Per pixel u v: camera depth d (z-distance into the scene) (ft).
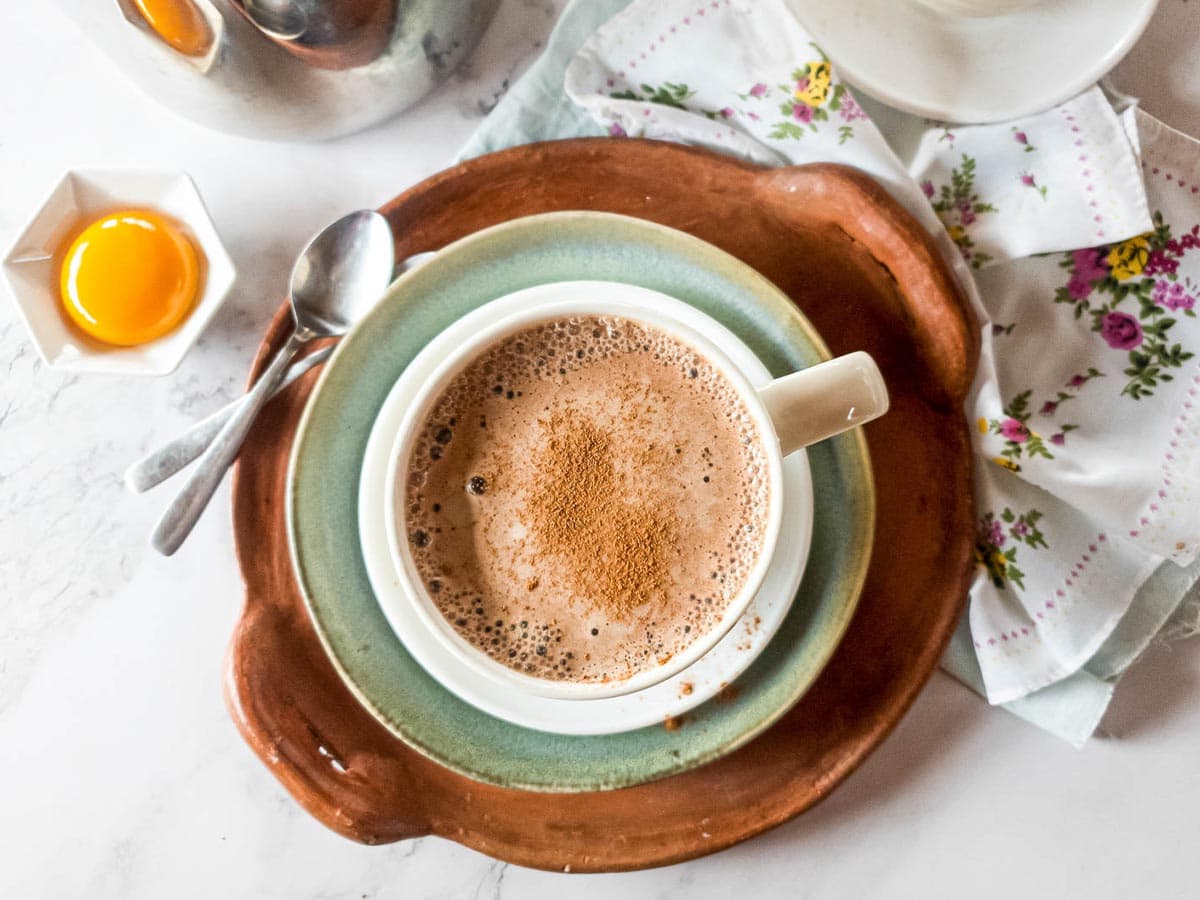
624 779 1.28
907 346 1.36
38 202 1.48
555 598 1.27
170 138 1.47
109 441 1.48
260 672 1.31
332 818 1.30
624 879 1.47
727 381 1.27
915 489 1.36
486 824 1.33
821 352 1.27
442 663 1.26
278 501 1.35
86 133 1.47
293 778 1.30
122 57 1.28
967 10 1.35
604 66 1.39
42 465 1.47
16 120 1.47
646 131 1.39
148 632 1.47
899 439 1.36
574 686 1.22
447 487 1.28
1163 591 1.43
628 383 1.28
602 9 1.38
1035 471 1.37
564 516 1.27
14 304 1.42
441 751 1.28
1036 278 1.43
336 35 1.22
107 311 1.38
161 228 1.39
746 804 1.34
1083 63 1.34
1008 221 1.41
